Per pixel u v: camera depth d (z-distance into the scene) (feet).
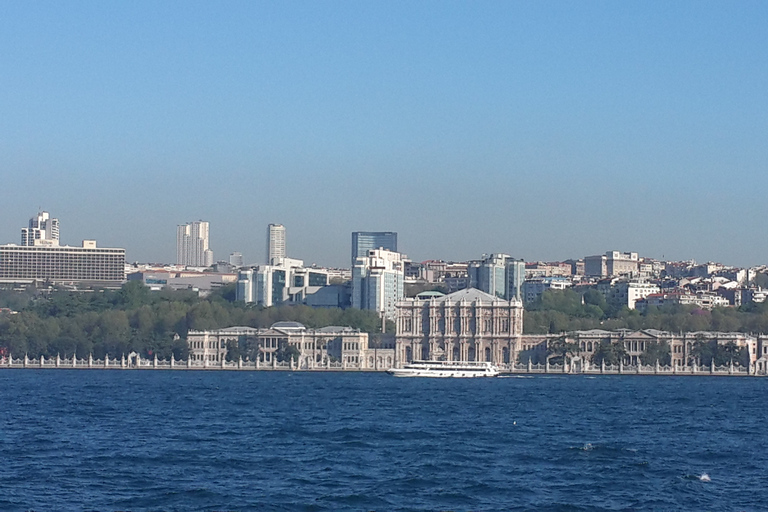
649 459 592.19
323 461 578.25
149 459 581.12
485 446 643.45
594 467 563.07
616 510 462.60
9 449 617.62
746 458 599.57
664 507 467.93
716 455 609.83
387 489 500.74
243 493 491.72
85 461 573.33
